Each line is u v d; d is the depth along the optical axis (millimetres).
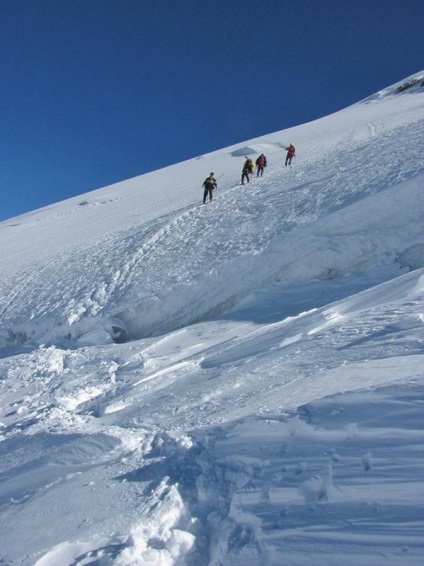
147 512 3449
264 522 2986
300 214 13859
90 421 7328
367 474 2986
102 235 24359
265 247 12672
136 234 19922
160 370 8867
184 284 12688
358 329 6660
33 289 17625
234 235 14609
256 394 5426
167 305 12586
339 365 5324
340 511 2836
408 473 2885
